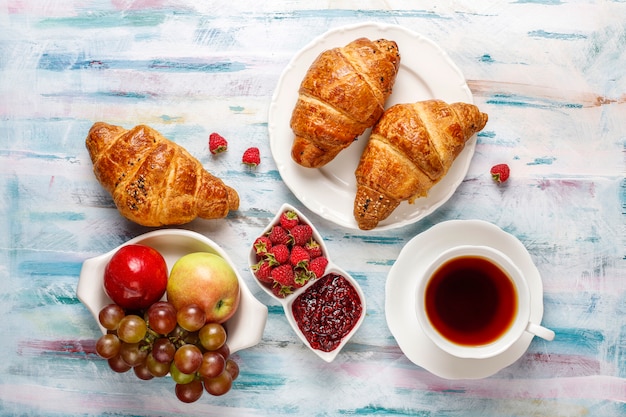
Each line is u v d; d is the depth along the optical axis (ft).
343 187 2.60
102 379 2.65
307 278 2.43
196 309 2.31
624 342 2.61
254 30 2.61
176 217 2.47
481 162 2.62
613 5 2.60
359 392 2.63
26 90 2.65
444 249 2.49
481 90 2.61
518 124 2.62
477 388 2.63
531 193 2.62
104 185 2.48
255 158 2.56
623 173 2.62
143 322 2.31
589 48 2.61
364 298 2.48
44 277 2.65
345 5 2.60
